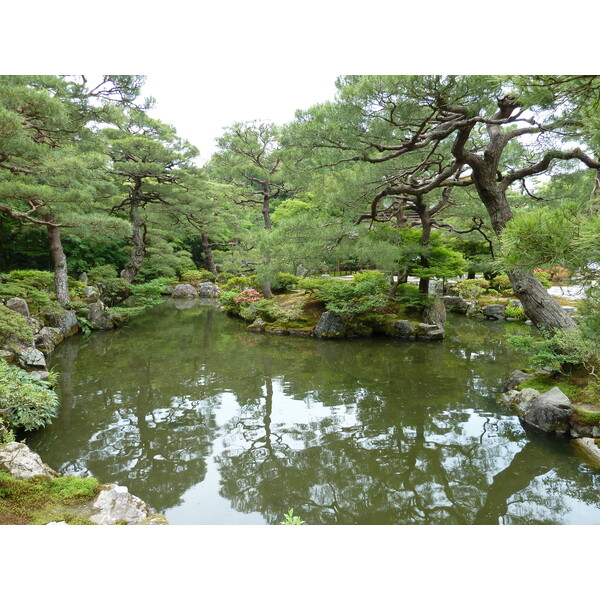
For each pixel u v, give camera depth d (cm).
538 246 278
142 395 736
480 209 1188
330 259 1182
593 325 310
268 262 1286
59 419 623
